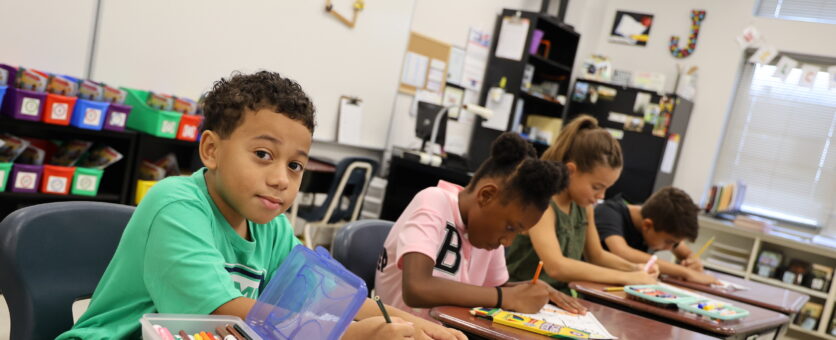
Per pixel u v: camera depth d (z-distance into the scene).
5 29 2.72
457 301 1.46
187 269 0.87
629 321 1.62
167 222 0.90
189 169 3.64
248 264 1.02
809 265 5.36
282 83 0.91
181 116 3.13
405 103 5.13
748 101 6.38
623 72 6.49
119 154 2.97
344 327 0.70
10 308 1.05
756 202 6.33
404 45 4.93
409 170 4.64
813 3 6.03
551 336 1.33
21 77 2.61
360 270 1.75
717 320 1.83
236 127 0.89
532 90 6.20
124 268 0.93
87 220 1.14
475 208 1.55
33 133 3.00
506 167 1.55
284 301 0.81
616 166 2.13
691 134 6.43
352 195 4.11
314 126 0.93
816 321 5.23
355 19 4.44
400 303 1.58
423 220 1.54
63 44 2.93
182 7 3.39
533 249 2.21
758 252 5.55
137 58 3.25
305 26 4.10
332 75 4.40
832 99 6.05
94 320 0.94
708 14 6.37
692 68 6.36
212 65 3.62
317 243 4.74
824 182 6.07
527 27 5.66
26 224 1.06
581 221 2.30
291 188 0.91
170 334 0.76
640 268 2.44
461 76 5.59
